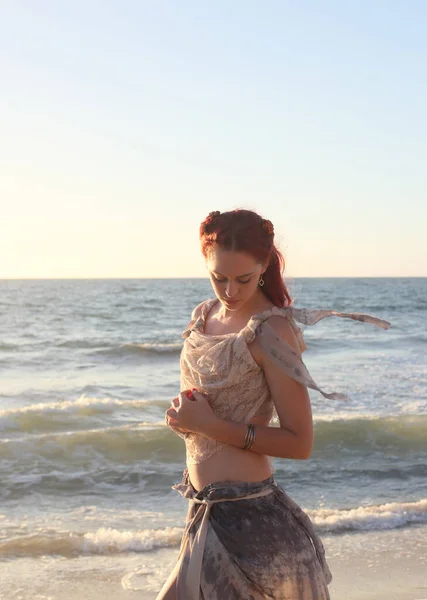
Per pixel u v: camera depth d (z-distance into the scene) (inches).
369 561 204.7
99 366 734.5
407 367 695.1
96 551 209.2
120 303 2194.9
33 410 426.6
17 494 273.1
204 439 93.4
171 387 587.8
